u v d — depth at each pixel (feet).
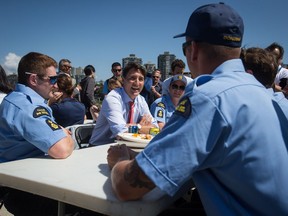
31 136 5.40
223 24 3.41
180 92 10.96
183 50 3.91
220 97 3.09
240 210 3.12
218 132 2.99
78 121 11.55
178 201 4.82
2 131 5.80
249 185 3.08
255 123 3.06
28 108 5.64
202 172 3.29
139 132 8.42
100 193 3.58
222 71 3.43
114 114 8.75
